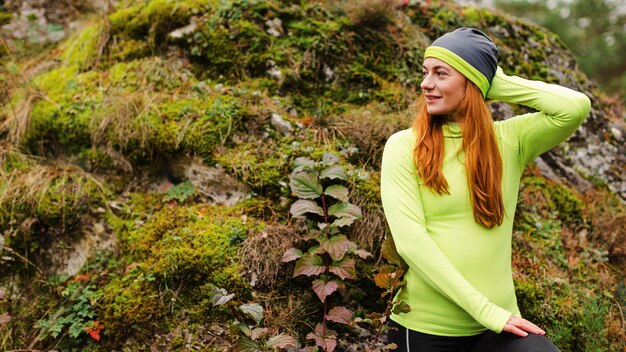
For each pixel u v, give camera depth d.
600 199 3.77
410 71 3.85
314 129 3.29
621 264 3.44
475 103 1.95
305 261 2.62
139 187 3.26
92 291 2.82
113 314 2.68
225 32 3.64
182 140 3.16
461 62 1.92
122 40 3.78
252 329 2.33
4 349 2.71
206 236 2.80
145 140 3.22
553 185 3.71
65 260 3.03
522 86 2.00
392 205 1.98
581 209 3.63
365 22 3.86
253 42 3.62
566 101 1.92
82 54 3.77
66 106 3.42
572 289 3.04
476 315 1.81
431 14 4.31
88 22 4.05
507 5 7.60
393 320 2.13
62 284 2.93
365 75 3.68
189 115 3.25
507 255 2.00
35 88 3.48
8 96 3.56
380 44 3.85
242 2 3.74
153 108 3.30
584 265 3.29
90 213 3.12
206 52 3.61
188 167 3.20
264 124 3.24
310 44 3.67
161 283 2.74
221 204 3.06
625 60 7.29
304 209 2.70
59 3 4.39
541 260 3.15
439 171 1.94
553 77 4.50
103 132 3.30
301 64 3.63
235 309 2.59
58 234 3.05
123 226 3.05
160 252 2.80
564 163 3.97
